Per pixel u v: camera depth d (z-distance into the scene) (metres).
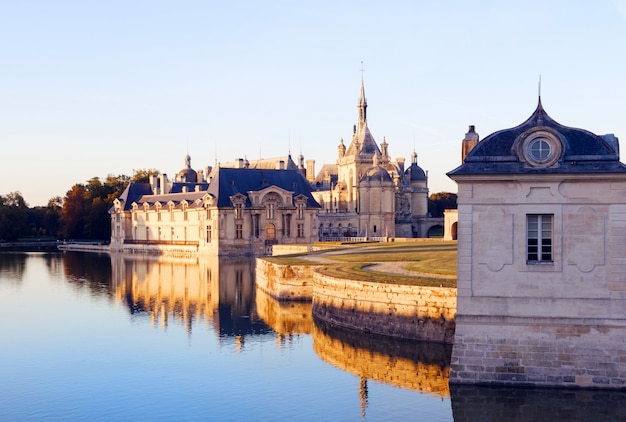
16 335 53.84
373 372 40.72
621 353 31.64
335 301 52.78
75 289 83.88
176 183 192.75
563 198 32.25
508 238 32.75
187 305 69.00
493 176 32.53
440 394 36.06
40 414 34.31
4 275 103.00
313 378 39.94
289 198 163.38
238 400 36.09
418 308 45.19
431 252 80.19
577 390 31.92
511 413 32.25
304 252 98.19
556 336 32.28
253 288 83.06
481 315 33.00
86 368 43.22
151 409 34.88
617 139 34.38
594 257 32.03
